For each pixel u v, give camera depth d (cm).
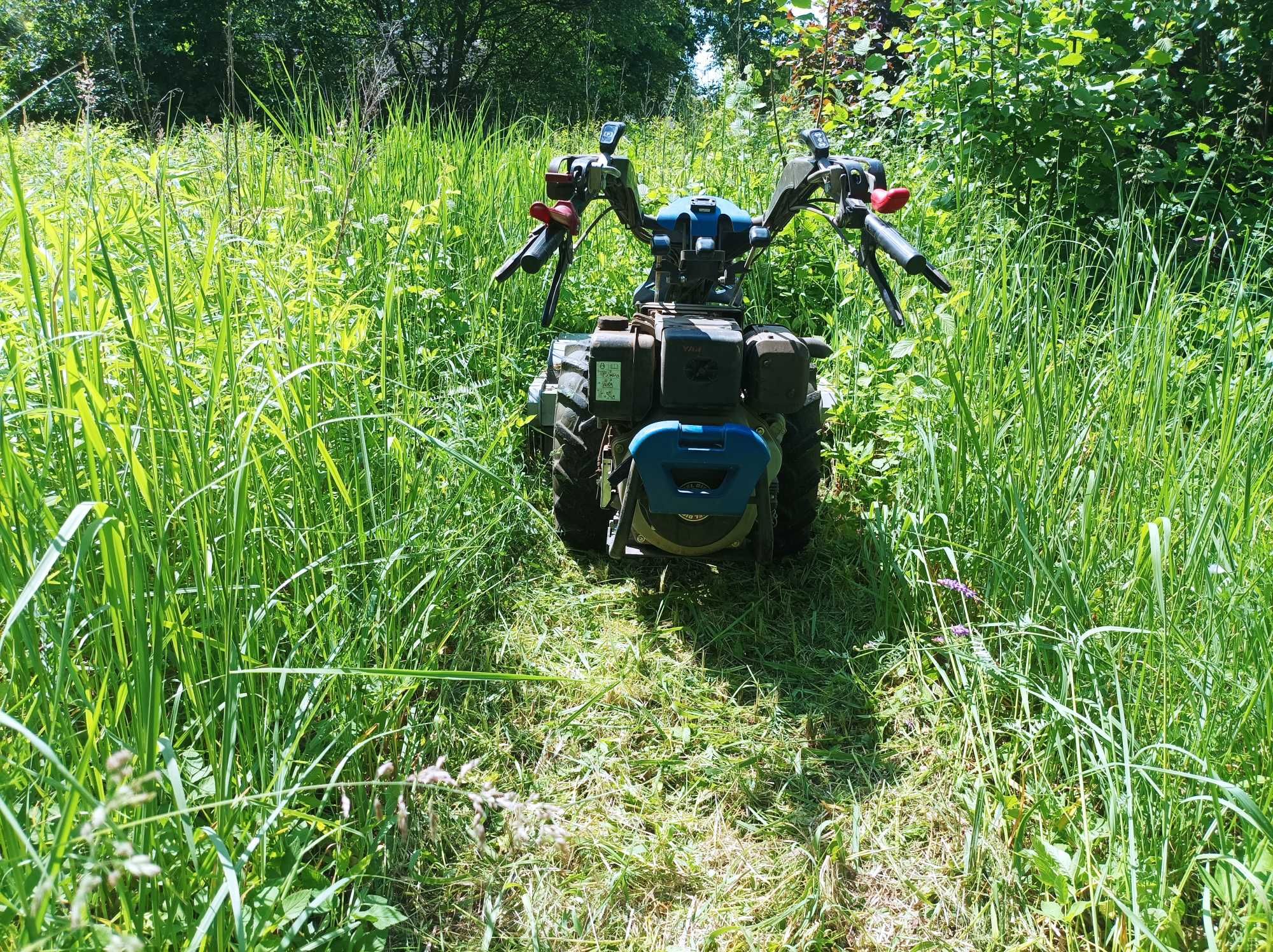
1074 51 561
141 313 248
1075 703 265
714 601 360
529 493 411
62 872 176
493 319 491
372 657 270
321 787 211
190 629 221
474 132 710
